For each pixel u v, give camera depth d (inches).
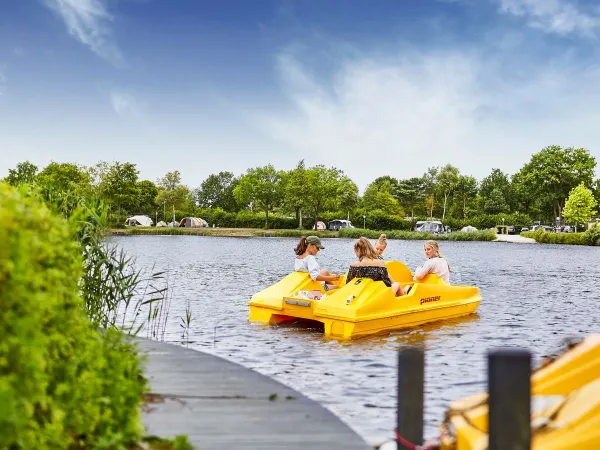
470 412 162.4
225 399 198.5
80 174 2906.0
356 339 379.2
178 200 3609.7
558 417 148.8
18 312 109.1
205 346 359.3
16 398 106.1
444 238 2741.1
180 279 766.5
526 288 730.2
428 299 437.4
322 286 444.1
